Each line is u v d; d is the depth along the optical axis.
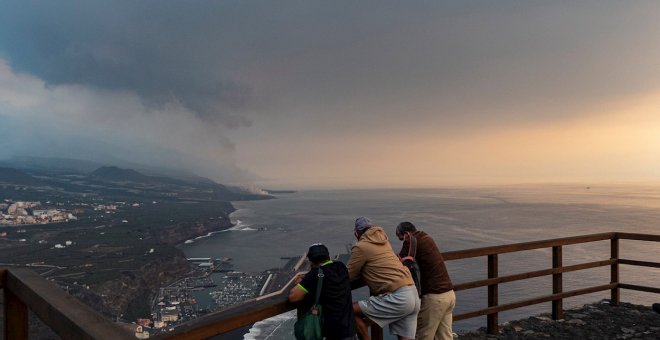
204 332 2.43
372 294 3.97
